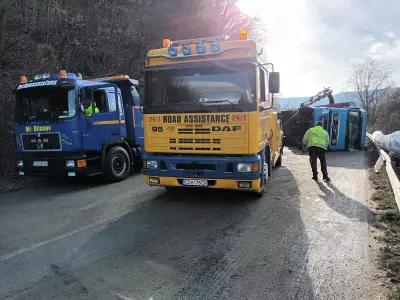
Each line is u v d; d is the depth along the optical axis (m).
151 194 7.86
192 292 3.71
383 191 7.64
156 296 3.64
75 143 8.51
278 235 5.22
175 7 22.41
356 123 15.22
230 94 6.25
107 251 4.79
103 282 3.95
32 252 4.82
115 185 9.09
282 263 4.32
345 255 4.50
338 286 3.78
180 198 7.43
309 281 3.88
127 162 9.99
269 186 8.30
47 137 8.64
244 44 6.19
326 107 15.27
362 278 3.93
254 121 6.18
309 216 6.08
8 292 3.79
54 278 4.07
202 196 7.53
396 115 29.17
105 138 9.37
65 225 5.95
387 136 13.29
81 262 4.47
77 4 17.16
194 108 6.42
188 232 5.43
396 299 3.51
